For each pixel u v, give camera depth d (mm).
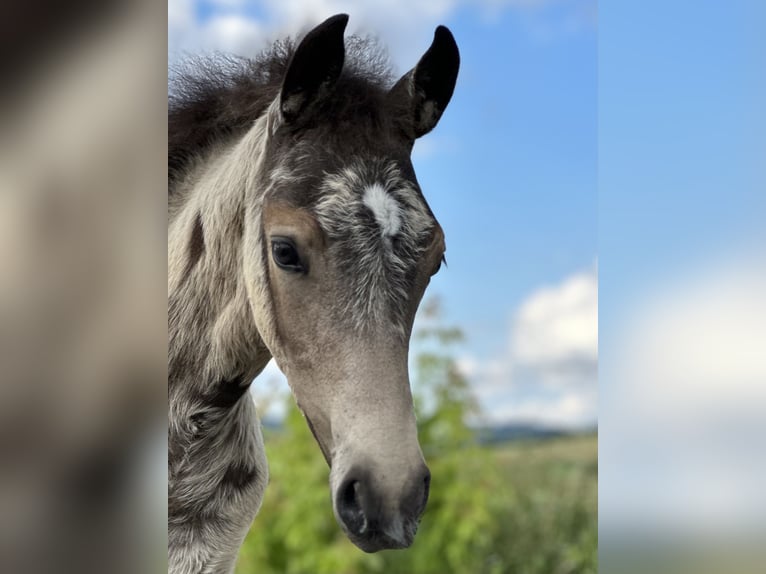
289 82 1865
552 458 6711
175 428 2139
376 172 1851
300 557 5641
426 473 1644
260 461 2316
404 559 5793
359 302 1740
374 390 1678
